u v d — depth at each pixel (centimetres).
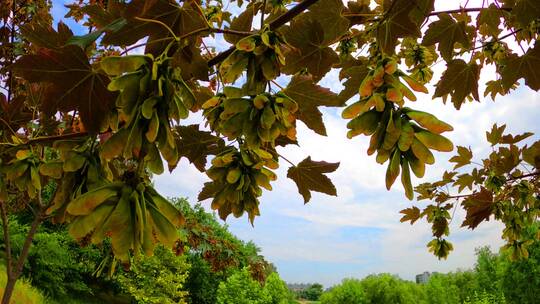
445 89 204
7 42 300
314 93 133
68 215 116
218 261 694
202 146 166
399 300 4128
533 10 159
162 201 86
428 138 93
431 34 175
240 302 3127
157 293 2553
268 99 107
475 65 196
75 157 115
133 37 115
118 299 3047
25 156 155
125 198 81
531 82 200
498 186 355
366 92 101
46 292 2228
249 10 134
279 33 108
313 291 10438
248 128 109
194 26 116
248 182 137
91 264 2445
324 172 165
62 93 110
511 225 361
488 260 3438
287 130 114
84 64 109
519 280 2659
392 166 97
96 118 113
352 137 101
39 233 2183
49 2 385
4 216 249
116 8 134
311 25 143
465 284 4369
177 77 89
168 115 86
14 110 175
